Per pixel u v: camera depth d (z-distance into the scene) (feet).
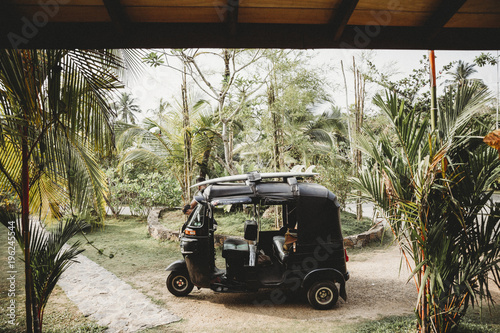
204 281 18.86
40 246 13.15
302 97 34.83
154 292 21.01
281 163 36.24
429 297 12.66
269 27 9.46
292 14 9.19
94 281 22.84
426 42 9.87
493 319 16.46
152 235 36.14
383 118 30.09
